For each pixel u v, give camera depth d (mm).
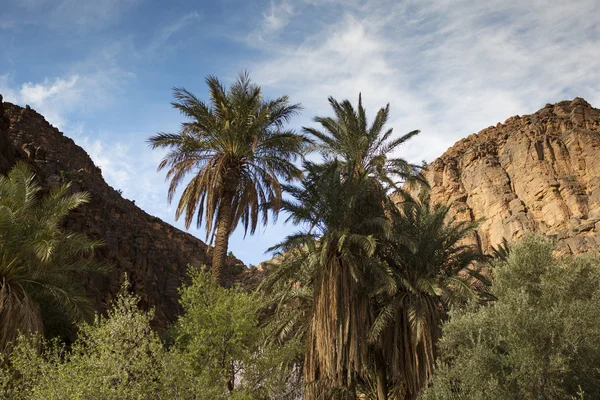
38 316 17219
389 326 24625
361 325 22906
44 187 30781
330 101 28703
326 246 22531
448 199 76125
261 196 25234
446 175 80625
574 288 18953
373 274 24594
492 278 24500
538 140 74188
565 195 63312
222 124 24531
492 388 14180
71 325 22844
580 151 69188
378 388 25391
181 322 21156
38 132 62750
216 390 17125
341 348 21625
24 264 18141
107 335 16234
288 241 22906
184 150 24781
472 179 76688
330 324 21953
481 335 16156
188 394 16016
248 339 22016
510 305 16406
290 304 26734
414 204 26641
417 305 23250
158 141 24797
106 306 30078
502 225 65438
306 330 25203
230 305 21562
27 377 14273
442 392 15242
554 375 14180
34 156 49469
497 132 87250
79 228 34875
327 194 24094
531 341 15023
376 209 25859
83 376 14172
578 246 53188
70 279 20375
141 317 17125
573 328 15016
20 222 18094
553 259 20844
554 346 14789
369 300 24688
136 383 14938
